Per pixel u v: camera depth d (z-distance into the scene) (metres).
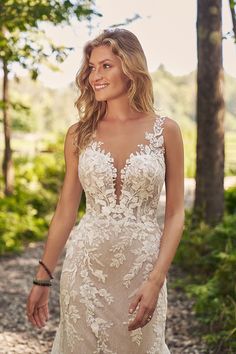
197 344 5.15
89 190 2.96
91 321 2.92
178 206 2.96
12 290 7.23
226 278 5.87
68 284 2.97
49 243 3.02
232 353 4.85
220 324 5.38
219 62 8.05
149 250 2.92
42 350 5.21
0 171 14.92
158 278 2.80
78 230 3.01
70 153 3.04
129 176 2.90
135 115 2.99
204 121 8.19
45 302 3.06
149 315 2.79
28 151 18.38
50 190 13.17
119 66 2.92
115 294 2.91
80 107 3.05
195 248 7.55
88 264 2.93
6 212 10.85
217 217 8.21
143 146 2.94
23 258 9.13
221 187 8.26
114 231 2.90
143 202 2.95
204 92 8.13
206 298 5.73
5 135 11.95
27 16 6.26
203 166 8.23
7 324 5.85
